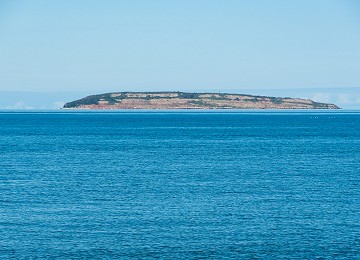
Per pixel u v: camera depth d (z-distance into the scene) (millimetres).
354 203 49688
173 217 44250
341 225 41781
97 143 120125
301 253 35469
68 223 42156
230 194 54125
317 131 169750
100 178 64688
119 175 67375
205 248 36375
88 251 35750
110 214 45188
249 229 40719
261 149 104625
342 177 65625
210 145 114125
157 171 71375
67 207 47719
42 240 37875
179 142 122938
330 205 48812
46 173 69000
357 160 84812
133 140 129375
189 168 74562
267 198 52062
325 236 38969
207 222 42656
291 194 54156
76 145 114500
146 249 36188
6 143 119750
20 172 69875
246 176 66625
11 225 41469
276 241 37812
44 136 145125
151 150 102250
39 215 44656
